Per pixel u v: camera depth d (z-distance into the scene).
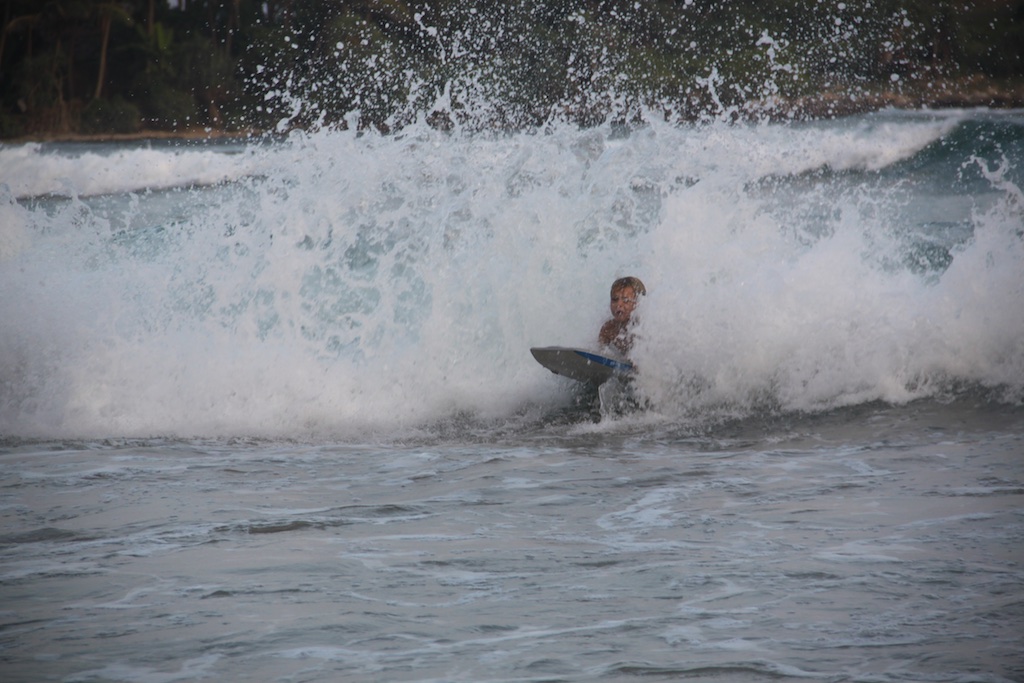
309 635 12.48
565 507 17.84
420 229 31.66
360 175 33.66
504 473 20.42
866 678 10.87
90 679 11.35
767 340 26.42
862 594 13.16
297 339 28.69
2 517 17.84
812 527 16.08
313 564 15.04
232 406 26.42
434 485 19.64
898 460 20.23
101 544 16.22
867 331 26.42
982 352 25.77
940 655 11.30
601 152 35.53
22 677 11.43
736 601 13.15
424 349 28.25
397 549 15.69
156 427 25.23
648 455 21.67
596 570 14.52
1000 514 16.27
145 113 163.62
